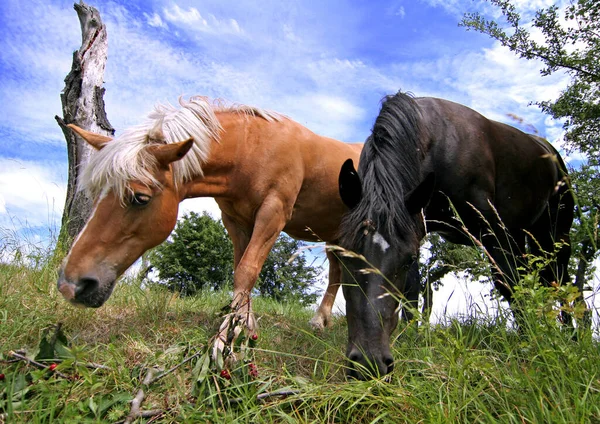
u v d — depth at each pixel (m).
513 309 2.51
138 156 2.68
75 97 5.88
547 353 1.90
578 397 1.62
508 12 8.69
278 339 3.35
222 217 3.85
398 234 2.34
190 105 3.22
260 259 3.29
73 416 1.79
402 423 1.81
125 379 2.17
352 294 2.26
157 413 1.90
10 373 2.01
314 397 1.95
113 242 2.68
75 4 6.12
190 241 18.73
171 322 3.38
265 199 3.38
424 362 2.09
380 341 2.12
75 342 2.85
